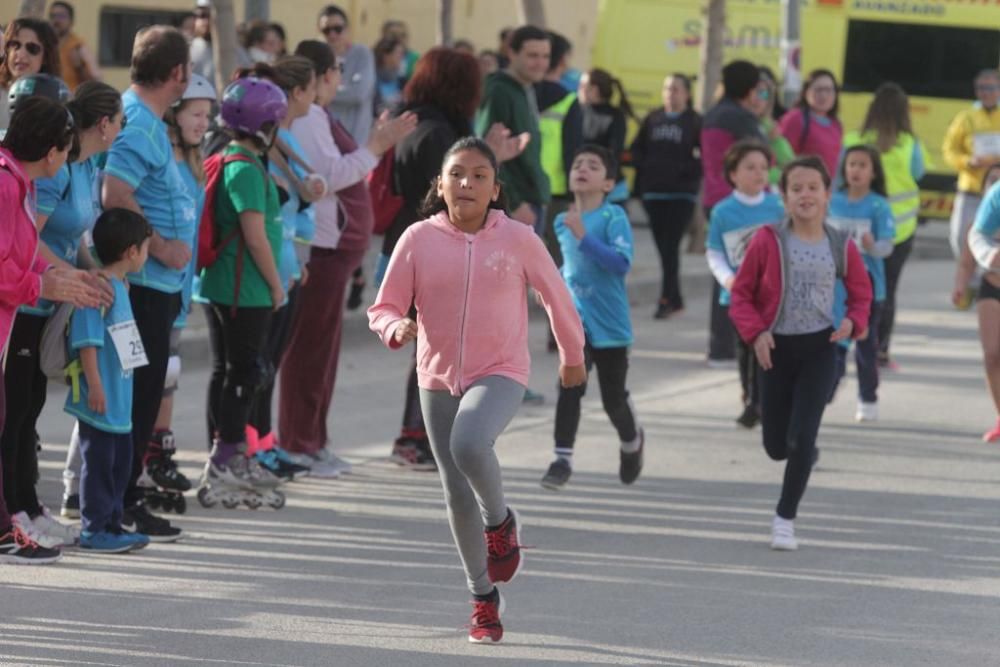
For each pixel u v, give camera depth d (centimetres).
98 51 5309
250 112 2073
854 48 6272
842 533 2144
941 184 6138
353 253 2369
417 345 1628
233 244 2103
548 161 3356
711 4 4947
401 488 2327
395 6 6316
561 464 2306
